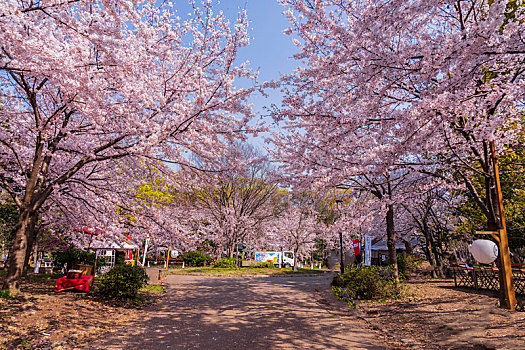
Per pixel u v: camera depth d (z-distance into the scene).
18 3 5.25
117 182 11.11
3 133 8.55
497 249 5.25
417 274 16.23
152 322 7.18
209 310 8.77
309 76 7.80
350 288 10.81
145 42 7.11
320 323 7.30
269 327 6.80
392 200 9.12
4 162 9.73
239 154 9.35
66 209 11.13
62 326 6.12
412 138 5.79
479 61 5.29
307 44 8.24
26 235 8.42
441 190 16.45
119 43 5.47
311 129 8.70
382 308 8.98
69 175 8.38
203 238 28.64
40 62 5.31
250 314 8.26
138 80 7.36
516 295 9.48
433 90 5.34
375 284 10.46
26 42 4.77
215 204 26.39
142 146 7.06
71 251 14.12
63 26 5.75
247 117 8.45
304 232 30.56
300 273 24.23
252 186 26.89
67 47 5.28
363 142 8.62
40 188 9.09
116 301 9.07
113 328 6.54
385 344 5.57
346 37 6.62
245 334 6.18
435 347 5.17
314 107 7.41
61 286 9.35
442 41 5.82
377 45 5.60
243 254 38.88
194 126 7.99
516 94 5.58
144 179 10.88
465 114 6.20
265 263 29.45
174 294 11.96
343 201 14.76
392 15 5.13
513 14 6.02
